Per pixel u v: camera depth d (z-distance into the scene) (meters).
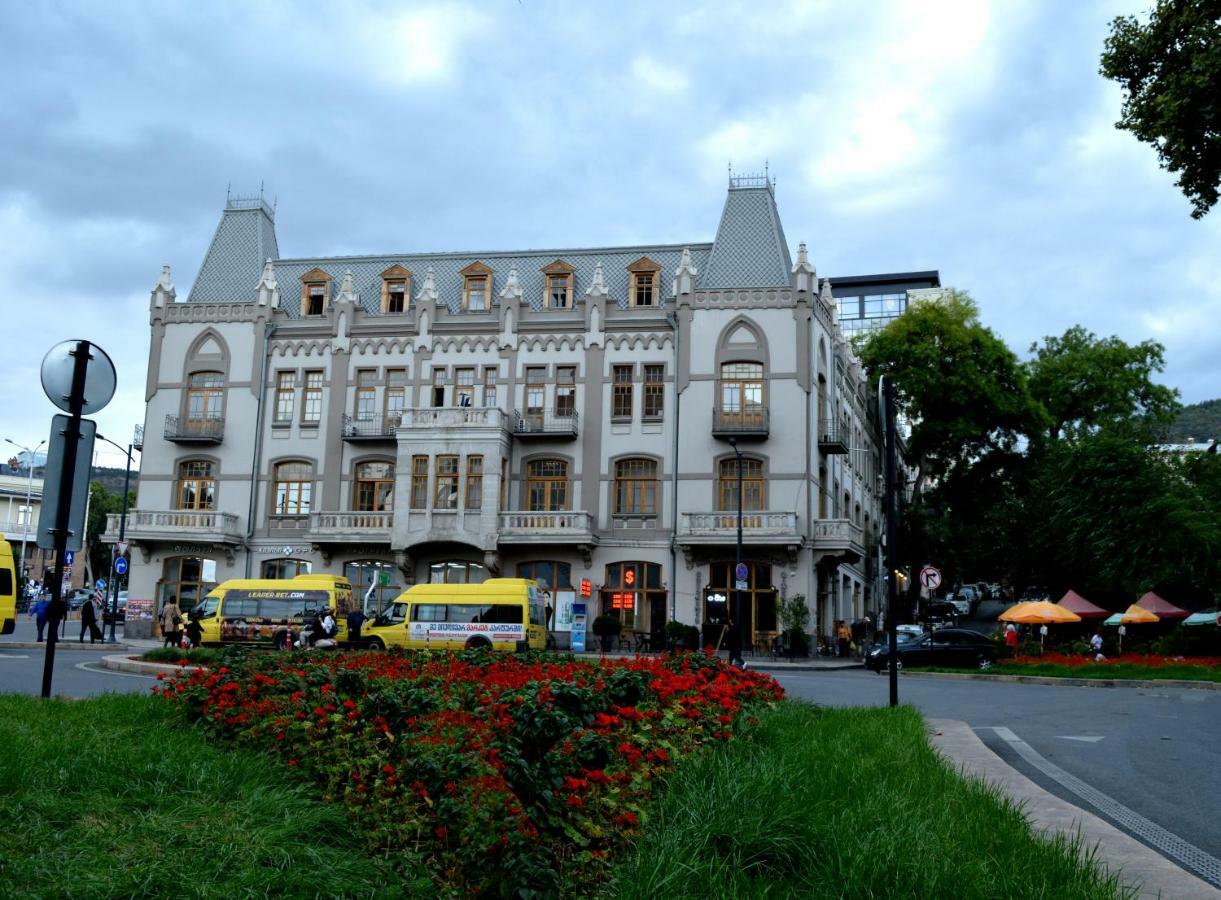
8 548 36.50
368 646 35.09
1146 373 66.38
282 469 49.09
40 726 9.76
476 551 46.56
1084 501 49.19
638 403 46.88
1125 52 22.11
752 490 45.34
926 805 7.89
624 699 9.75
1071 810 9.66
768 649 44.19
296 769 8.61
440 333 48.91
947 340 58.84
